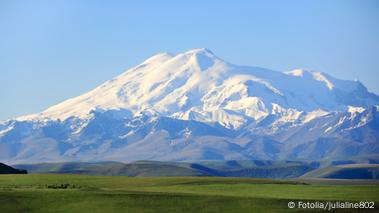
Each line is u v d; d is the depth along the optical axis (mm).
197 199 145750
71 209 139250
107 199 145750
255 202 142375
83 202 143625
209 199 145625
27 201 144375
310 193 164750
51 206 141250
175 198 147000
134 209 138125
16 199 145625
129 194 150875
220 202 143000
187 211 136625
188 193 157750
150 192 160125
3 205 140875
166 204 141875
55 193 151875
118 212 136250
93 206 140625
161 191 168625
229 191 171750
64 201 144625
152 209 138125
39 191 154625
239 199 145375
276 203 141250
